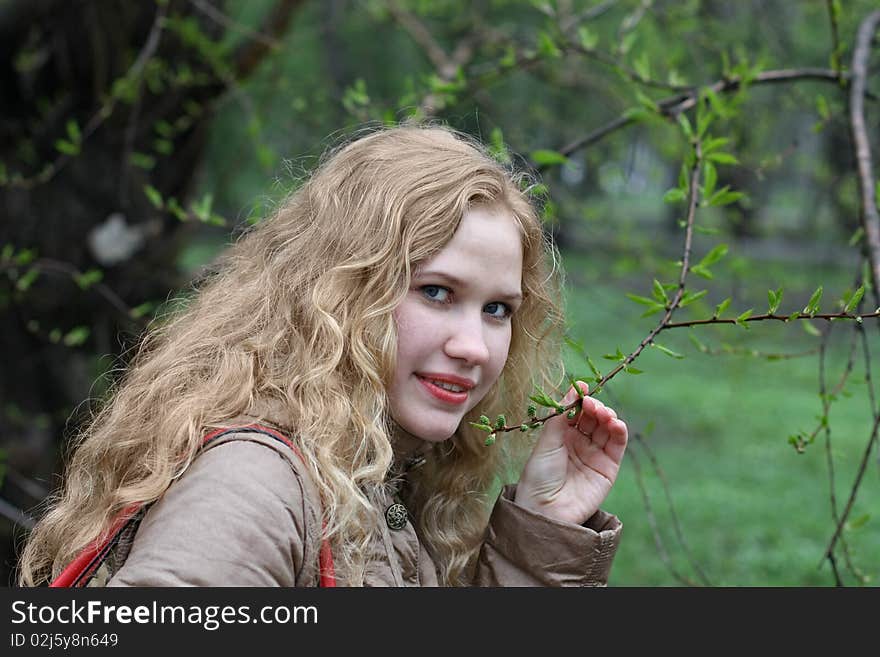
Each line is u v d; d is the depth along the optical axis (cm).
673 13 387
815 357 1112
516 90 545
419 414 157
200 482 135
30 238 405
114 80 400
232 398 150
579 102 514
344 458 150
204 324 167
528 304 189
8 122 416
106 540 145
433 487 194
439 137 171
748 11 468
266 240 178
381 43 587
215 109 402
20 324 411
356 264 156
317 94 423
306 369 153
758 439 901
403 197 157
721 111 227
